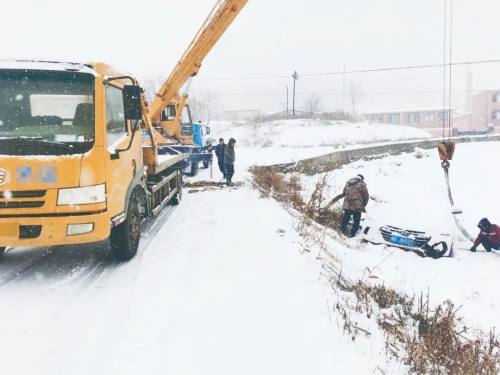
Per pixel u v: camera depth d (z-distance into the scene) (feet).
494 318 20.18
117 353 11.83
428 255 29.94
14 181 15.61
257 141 143.23
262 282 17.15
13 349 12.12
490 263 28.81
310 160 68.18
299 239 24.63
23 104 16.83
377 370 11.71
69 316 14.16
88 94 16.98
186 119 60.03
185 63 48.70
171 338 12.62
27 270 18.72
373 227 32.68
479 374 13.42
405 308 18.47
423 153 95.35
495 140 138.10
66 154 16.14
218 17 45.55
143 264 19.45
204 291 16.19
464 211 48.37
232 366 11.22
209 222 27.78
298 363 11.51
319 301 15.80
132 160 20.61
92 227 16.33
